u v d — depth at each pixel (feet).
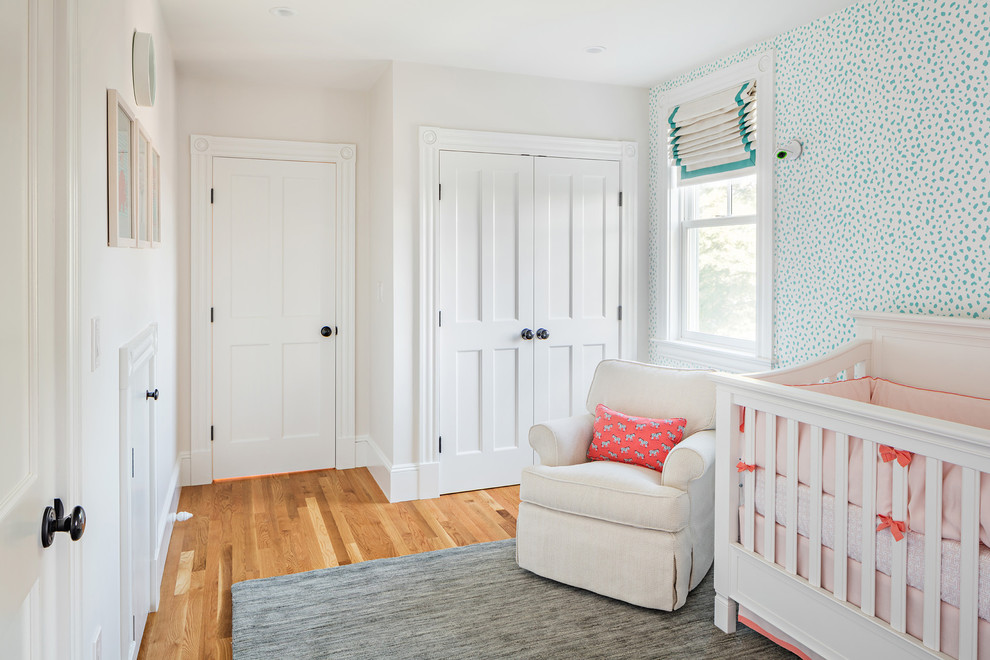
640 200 13.89
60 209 3.95
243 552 9.87
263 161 13.34
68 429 4.00
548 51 11.50
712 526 9.00
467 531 10.73
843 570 6.23
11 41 3.04
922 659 5.49
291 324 13.74
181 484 12.89
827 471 6.51
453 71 12.30
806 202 10.36
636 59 12.00
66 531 3.61
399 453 12.23
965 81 8.02
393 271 12.06
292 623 7.79
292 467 13.93
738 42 11.10
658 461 8.88
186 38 10.75
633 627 7.70
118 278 5.86
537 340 13.16
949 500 5.43
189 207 12.83
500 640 7.43
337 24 10.21
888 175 9.02
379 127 13.03
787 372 8.46
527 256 12.99
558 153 13.12
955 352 8.04
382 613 8.03
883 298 9.16
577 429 9.62
